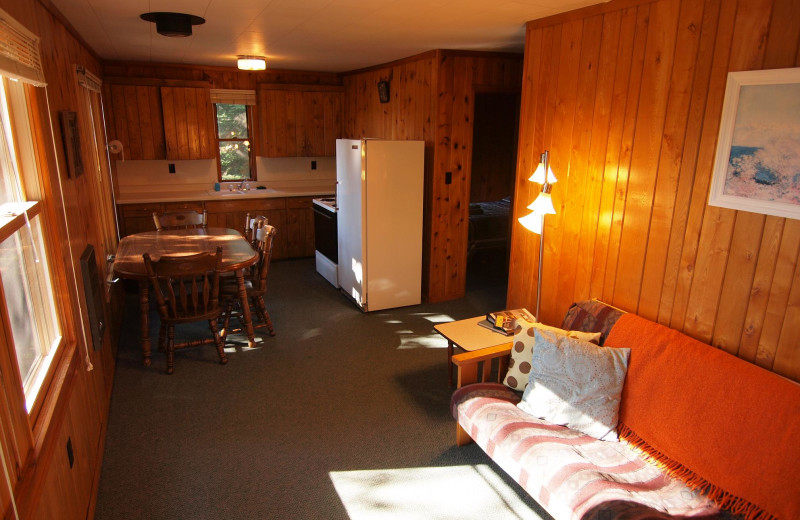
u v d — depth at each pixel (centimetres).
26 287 176
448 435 283
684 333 242
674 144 238
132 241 426
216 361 367
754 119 202
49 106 218
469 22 328
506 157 715
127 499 231
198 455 262
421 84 471
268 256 400
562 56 300
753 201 206
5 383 134
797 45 188
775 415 186
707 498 192
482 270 614
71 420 197
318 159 693
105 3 279
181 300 349
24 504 127
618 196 271
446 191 475
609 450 222
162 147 575
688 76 229
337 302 495
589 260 295
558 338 246
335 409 307
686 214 236
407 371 356
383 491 239
